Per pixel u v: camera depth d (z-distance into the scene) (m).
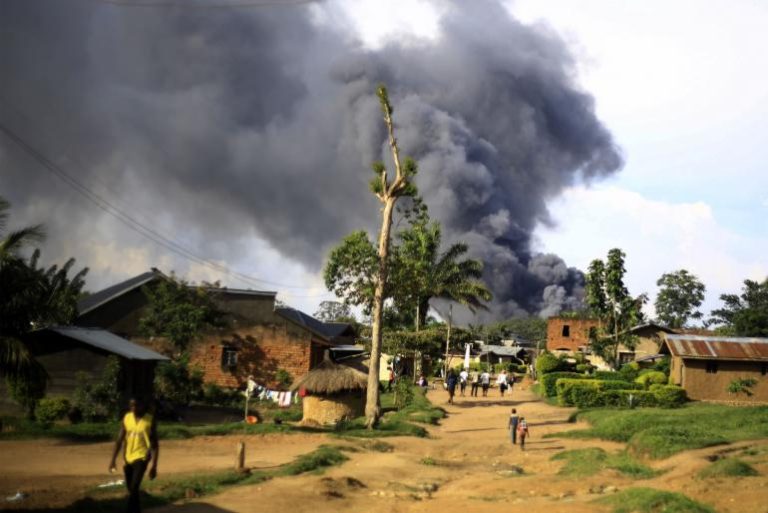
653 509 12.46
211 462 19.39
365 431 27.34
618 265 60.22
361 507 14.11
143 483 14.94
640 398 39.25
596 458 19.83
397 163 30.53
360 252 30.03
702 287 117.88
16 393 25.05
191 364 42.97
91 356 27.70
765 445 19.92
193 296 42.19
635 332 74.31
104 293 45.09
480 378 54.06
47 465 17.95
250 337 43.50
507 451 23.88
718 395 42.81
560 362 58.94
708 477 15.31
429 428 29.92
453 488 16.83
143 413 11.22
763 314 69.38
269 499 13.98
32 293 23.94
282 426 27.55
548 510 13.05
